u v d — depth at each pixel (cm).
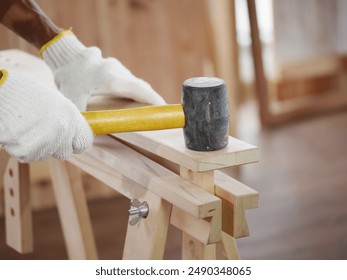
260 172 332
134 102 148
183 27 311
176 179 131
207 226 123
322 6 391
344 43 401
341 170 330
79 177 190
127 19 301
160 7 305
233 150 124
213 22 321
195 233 129
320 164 338
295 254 258
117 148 148
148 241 135
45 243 275
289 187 314
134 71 308
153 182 131
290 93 398
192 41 314
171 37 310
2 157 205
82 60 151
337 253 258
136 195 141
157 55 310
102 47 300
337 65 404
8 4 154
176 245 270
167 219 134
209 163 121
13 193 197
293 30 389
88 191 312
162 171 135
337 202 299
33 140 121
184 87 122
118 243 274
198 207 119
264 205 299
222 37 332
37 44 157
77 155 166
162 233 134
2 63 183
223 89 121
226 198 126
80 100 146
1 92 123
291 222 284
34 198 305
